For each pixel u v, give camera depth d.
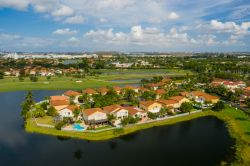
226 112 136.25
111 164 78.75
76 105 136.88
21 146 92.19
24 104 132.00
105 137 100.25
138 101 149.75
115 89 178.12
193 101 157.25
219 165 78.00
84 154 85.94
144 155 85.56
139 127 111.81
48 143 94.94
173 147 91.88
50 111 124.88
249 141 94.56
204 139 99.75
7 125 115.88
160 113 125.69
